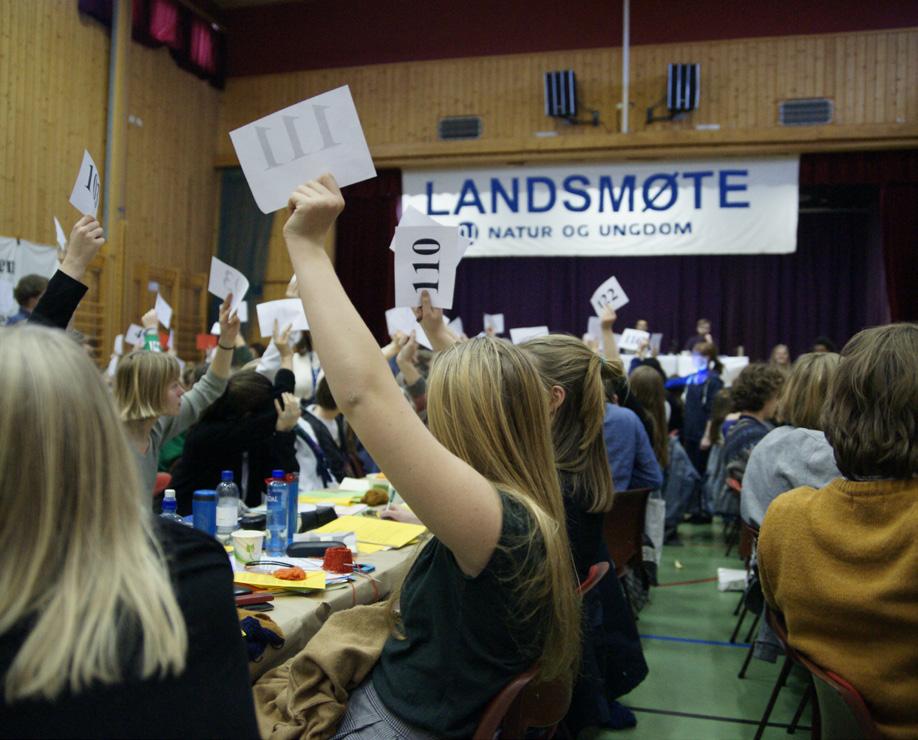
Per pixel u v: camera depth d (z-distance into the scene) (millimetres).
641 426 3537
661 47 10156
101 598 727
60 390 757
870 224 11914
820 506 1571
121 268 8961
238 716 775
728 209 10031
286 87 11234
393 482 1167
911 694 1461
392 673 1456
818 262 12352
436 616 1365
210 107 11172
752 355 12406
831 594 1522
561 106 10195
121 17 8914
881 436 1478
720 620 4340
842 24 9727
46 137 8055
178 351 10383
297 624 1889
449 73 10742
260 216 11148
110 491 769
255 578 2119
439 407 1422
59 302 1970
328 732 1490
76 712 693
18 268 7348
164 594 756
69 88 8375
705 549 6121
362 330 1160
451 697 1339
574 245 10375
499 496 1273
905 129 9445
